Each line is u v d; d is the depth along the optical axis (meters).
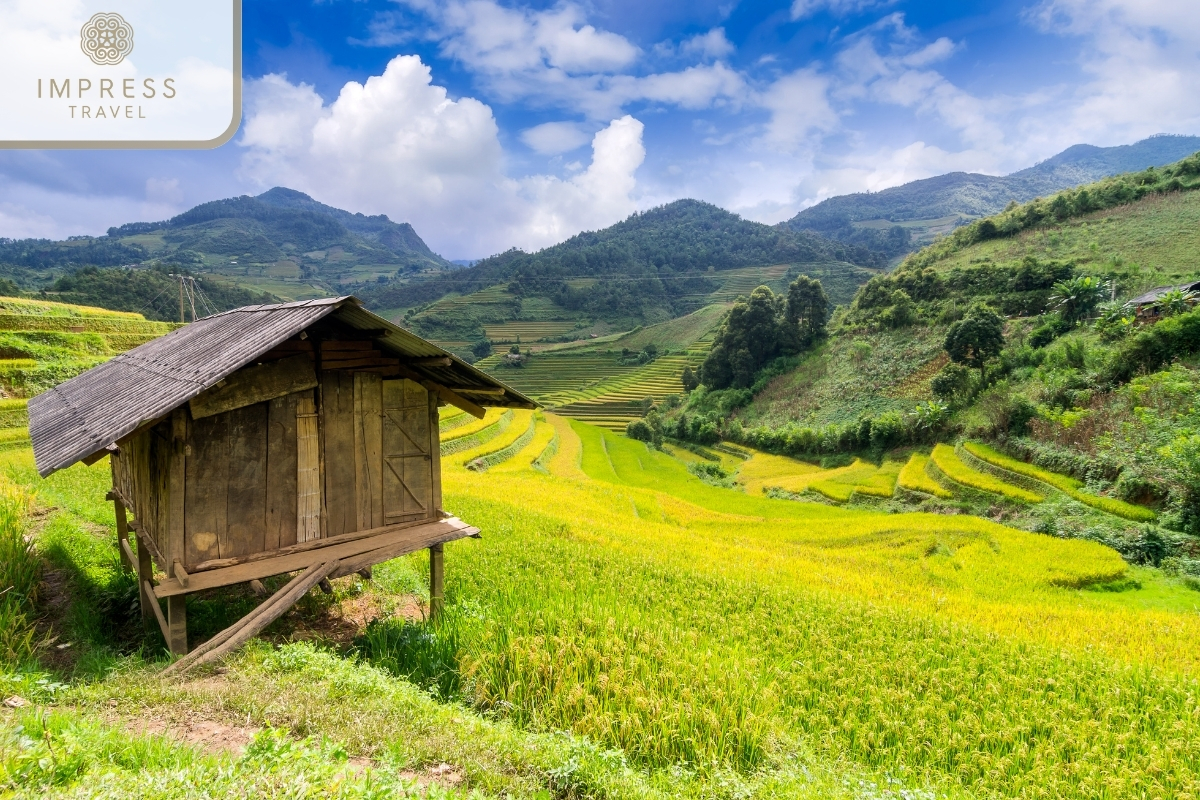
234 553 8.67
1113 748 9.09
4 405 32.72
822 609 14.48
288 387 8.95
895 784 7.46
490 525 19.91
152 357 11.40
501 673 8.79
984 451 42.50
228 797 4.11
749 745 7.75
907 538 28.28
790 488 48.75
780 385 78.19
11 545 10.51
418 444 10.62
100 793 3.87
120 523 12.06
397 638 9.88
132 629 10.04
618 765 6.64
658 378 112.25
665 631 10.67
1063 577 22.94
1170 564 25.19
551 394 113.31
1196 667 13.62
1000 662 12.00
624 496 36.09
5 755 4.27
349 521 9.77
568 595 12.13
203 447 8.38
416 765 5.86
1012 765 8.52
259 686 7.00
